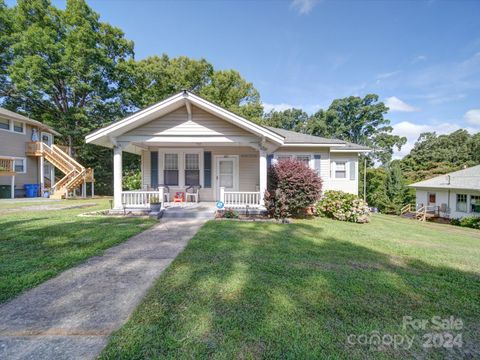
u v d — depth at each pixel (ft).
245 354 6.09
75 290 9.55
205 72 84.43
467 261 14.47
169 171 39.86
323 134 138.72
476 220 48.85
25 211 30.53
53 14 69.41
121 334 6.79
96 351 6.18
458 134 118.93
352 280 10.71
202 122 29.68
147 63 81.25
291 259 13.51
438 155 109.81
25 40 63.36
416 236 23.29
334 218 32.37
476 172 61.77
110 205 39.27
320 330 7.11
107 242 16.11
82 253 13.79
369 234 21.63
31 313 7.91
